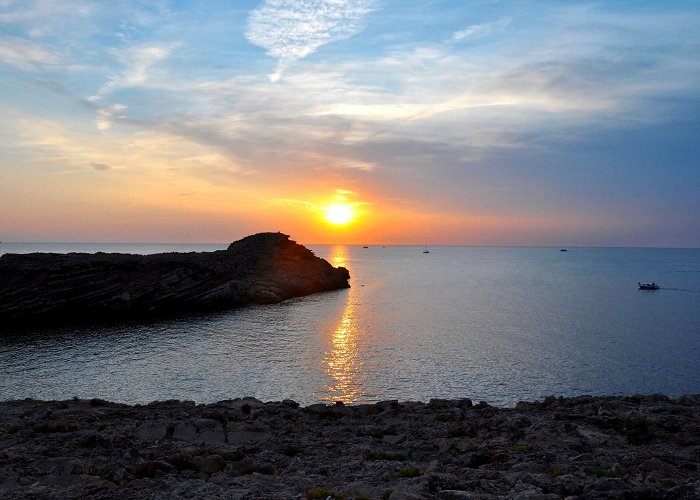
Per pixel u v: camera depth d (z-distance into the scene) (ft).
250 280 428.97
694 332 280.10
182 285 376.07
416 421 79.87
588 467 53.26
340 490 46.47
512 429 71.61
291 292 465.47
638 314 351.05
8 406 92.79
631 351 229.66
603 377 186.19
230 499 43.37
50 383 175.22
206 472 54.80
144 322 317.01
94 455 59.93
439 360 211.20
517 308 385.91
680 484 47.47
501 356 219.00
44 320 316.40
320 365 201.57
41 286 323.57
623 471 52.65
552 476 50.14
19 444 63.93
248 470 55.16
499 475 50.42
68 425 71.51
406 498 41.19
